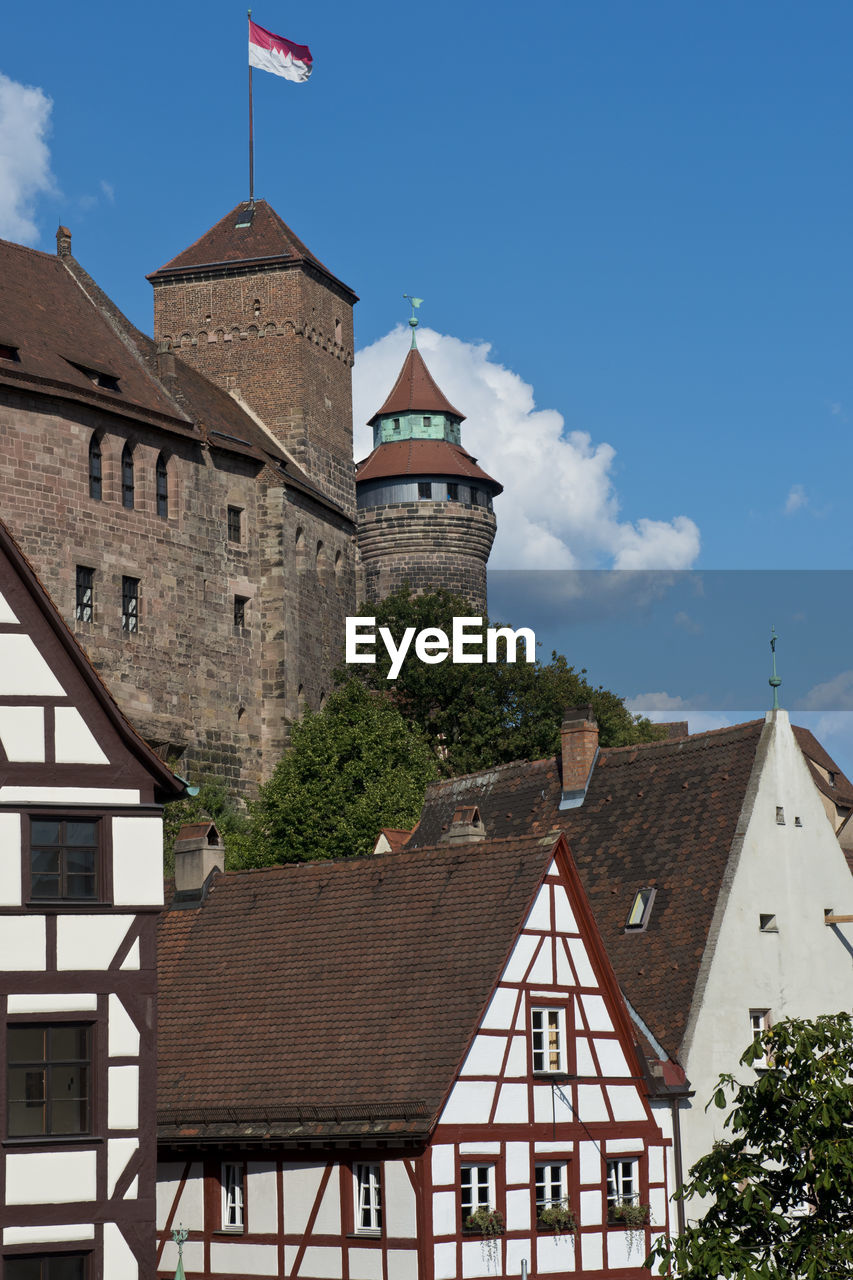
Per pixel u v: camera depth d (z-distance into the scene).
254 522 91.56
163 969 43.03
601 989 40.22
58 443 79.75
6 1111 33.44
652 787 48.62
